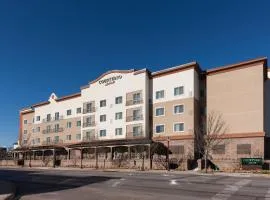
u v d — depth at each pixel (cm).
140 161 5256
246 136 4959
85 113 7019
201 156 5344
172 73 5828
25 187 2267
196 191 1802
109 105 6581
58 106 8100
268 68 5428
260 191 1780
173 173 3812
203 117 5447
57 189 2091
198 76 5741
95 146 6009
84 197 1658
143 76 6088
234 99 5203
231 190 1827
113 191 1883
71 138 7600
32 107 8962
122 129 6266
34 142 8706
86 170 4703
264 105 5100
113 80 6594
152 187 2044
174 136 5556
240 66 5212
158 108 5916
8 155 8988
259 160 4441
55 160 6981
